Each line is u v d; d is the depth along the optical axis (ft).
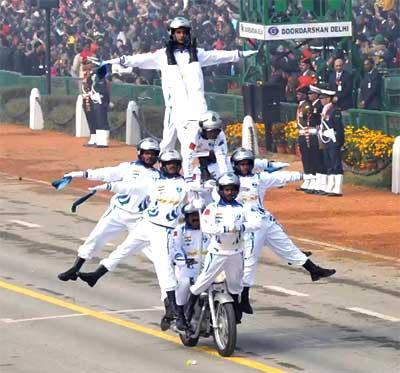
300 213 141.08
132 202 86.89
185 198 85.20
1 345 86.38
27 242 124.88
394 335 88.74
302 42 190.39
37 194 156.25
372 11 232.53
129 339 87.71
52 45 249.34
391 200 148.87
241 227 81.51
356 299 100.12
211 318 83.15
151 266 113.39
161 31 233.76
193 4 238.48
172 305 84.43
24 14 265.95
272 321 92.94
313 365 80.59
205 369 79.56
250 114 181.78
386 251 119.96
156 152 85.92
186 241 84.84
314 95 152.15
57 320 93.56
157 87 200.03
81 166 179.32
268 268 112.47
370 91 177.47
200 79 87.92
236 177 81.66
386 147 157.07
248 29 187.62
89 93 196.54
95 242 88.12
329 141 150.10
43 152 193.67
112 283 106.42
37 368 80.33
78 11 260.42
